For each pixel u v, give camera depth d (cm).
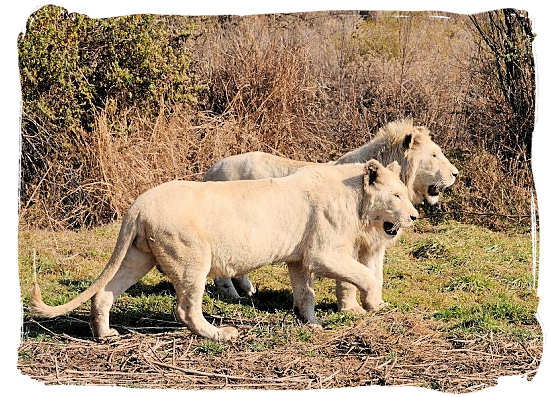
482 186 1380
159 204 777
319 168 856
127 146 1319
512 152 1405
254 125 1430
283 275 1051
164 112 1395
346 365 756
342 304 898
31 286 973
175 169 1334
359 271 844
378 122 1528
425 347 797
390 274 1066
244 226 796
